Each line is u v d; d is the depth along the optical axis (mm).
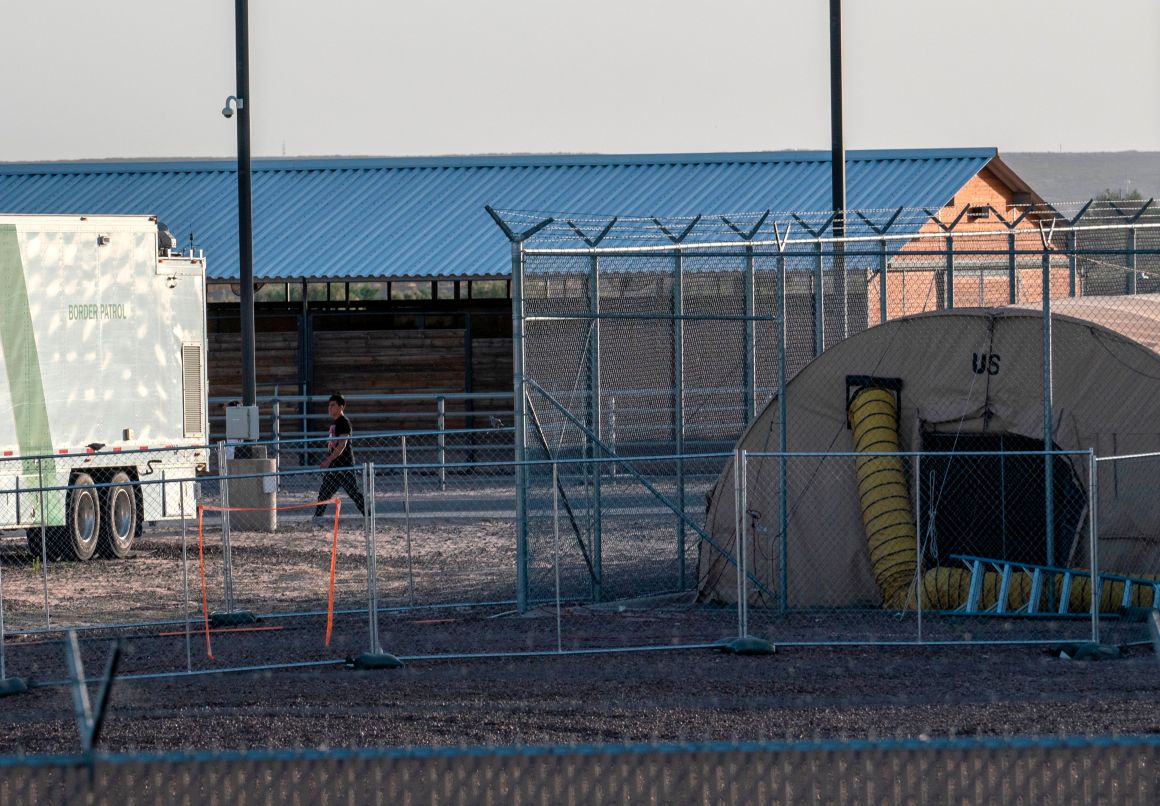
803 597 67812
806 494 68375
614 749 24891
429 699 47000
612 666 52281
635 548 84562
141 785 25094
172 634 61094
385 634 59875
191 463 98688
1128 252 60219
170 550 92062
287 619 65188
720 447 103062
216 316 147500
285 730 42625
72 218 88625
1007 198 157375
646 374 91188
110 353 91250
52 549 86812
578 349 67812
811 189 150750
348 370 145625
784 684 48656
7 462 83562
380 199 159000
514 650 55438
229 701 47156
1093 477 53219
